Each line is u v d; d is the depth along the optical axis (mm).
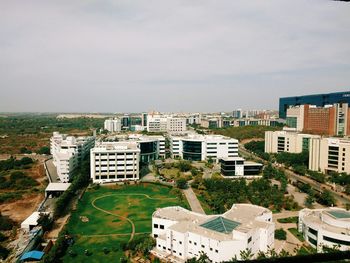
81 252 93500
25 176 188000
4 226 111375
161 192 162250
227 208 129875
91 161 185875
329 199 137375
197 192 160125
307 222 99562
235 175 196375
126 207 137375
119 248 95812
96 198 152000
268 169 195125
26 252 88375
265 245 89938
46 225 108938
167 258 88250
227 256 81250
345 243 87625
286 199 140375
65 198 134375
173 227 92188
